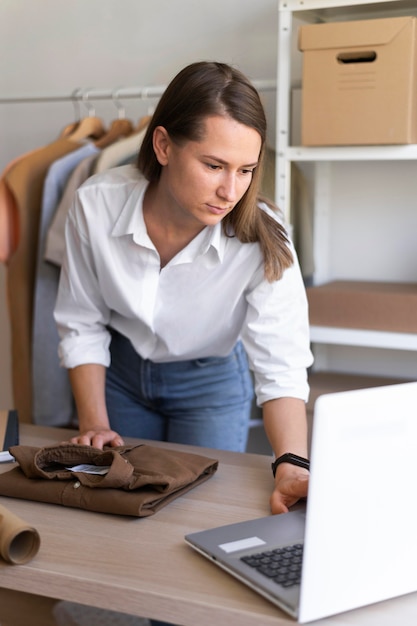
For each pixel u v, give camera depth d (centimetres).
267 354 154
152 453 138
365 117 209
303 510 121
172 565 106
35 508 126
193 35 275
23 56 306
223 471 142
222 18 270
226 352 181
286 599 93
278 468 134
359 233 261
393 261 258
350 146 218
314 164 261
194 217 139
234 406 191
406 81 204
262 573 100
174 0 276
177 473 129
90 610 209
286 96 227
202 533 112
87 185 161
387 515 94
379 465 92
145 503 121
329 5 217
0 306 319
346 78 210
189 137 132
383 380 253
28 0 301
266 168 249
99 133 267
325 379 254
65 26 297
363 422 90
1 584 107
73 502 125
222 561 104
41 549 111
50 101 304
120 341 184
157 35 281
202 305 164
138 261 160
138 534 116
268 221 153
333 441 87
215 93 130
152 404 190
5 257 243
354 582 93
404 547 97
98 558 108
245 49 267
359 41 207
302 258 256
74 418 243
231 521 120
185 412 189
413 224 254
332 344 267
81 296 171
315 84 214
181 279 160
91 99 288
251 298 157
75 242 166
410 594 99
